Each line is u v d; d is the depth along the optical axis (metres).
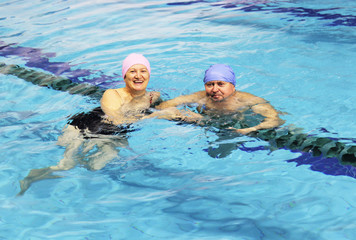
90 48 7.30
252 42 7.15
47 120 4.72
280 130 4.27
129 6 10.14
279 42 7.07
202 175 3.56
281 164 3.68
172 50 6.93
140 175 3.58
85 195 3.30
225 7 9.73
